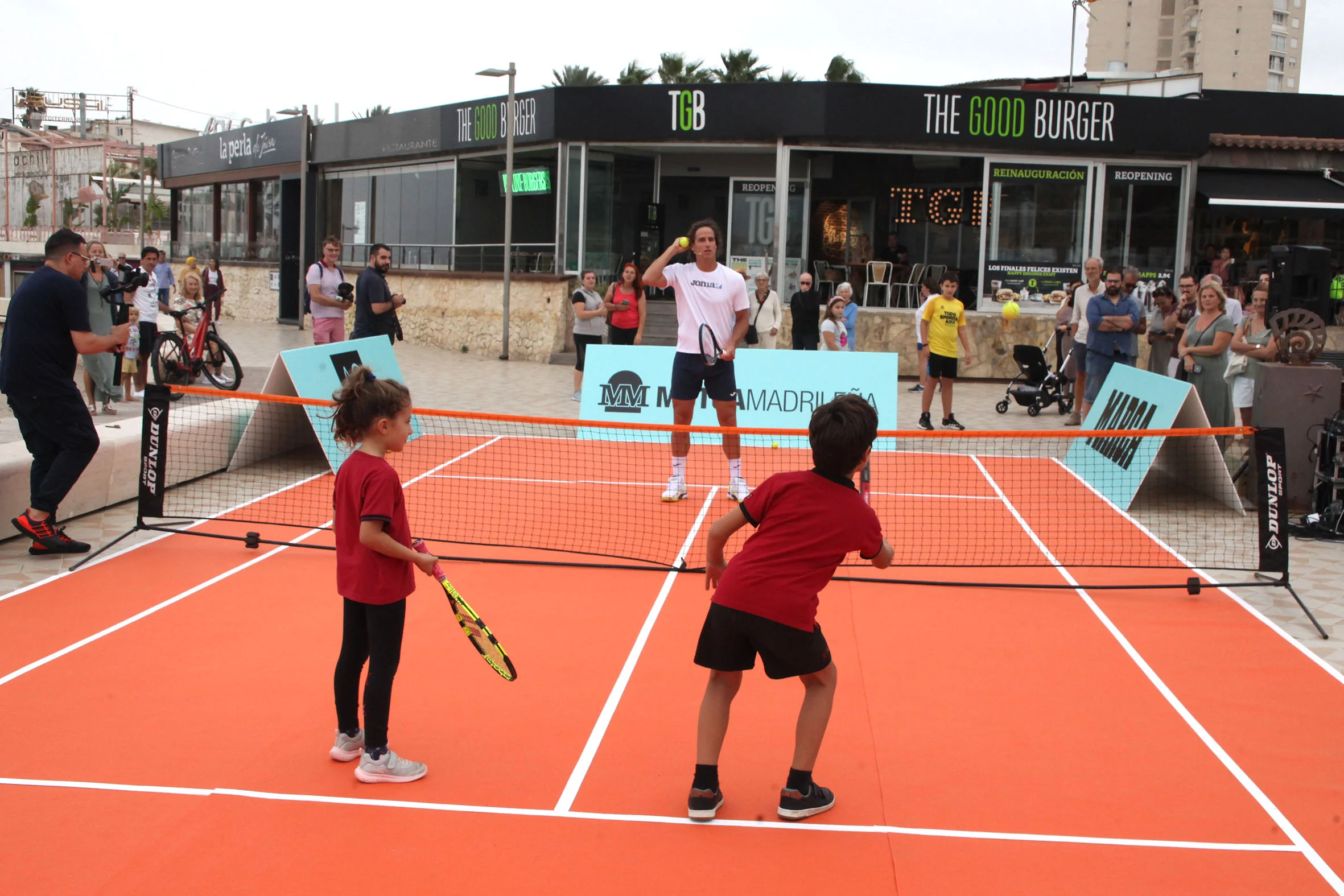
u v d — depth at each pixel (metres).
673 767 4.38
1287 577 6.71
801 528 3.82
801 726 3.94
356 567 4.10
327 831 3.81
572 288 21.89
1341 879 3.64
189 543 7.58
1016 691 5.25
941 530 8.44
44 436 7.04
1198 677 5.46
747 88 20.09
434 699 5.01
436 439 11.94
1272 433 6.70
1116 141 19.97
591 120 21.12
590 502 9.12
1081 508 9.25
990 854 3.76
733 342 8.80
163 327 14.66
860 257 22.81
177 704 4.88
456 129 23.86
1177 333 12.76
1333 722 4.93
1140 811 4.09
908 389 18.61
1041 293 20.56
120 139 61.94
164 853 3.65
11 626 5.82
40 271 7.02
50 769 4.22
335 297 12.41
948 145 20.03
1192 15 118.25
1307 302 9.42
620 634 5.95
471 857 3.67
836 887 3.54
